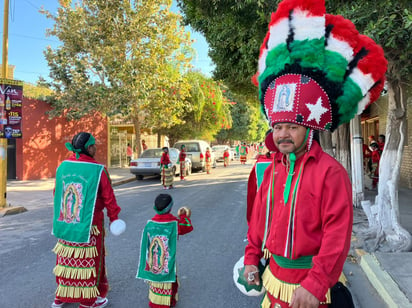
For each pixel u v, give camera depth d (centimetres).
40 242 571
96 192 313
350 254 462
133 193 1116
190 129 2309
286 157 179
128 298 367
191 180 1461
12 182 1418
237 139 4309
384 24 353
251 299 363
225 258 482
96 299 340
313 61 167
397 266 394
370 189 1053
